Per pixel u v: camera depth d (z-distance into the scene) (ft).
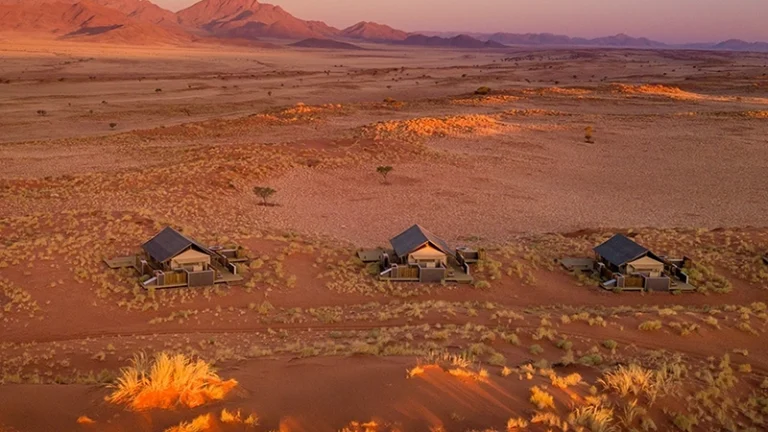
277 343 75.15
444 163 233.35
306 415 39.70
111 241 115.85
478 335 73.56
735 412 52.26
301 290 101.09
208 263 102.78
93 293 92.63
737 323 81.15
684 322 79.66
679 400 50.80
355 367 51.49
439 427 39.09
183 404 39.22
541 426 40.73
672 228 154.30
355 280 106.93
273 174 205.67
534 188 205.05
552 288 108.06
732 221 169.68
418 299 100.42
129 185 181.06
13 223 128.16
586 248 129.49
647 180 219.82
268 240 126.52
